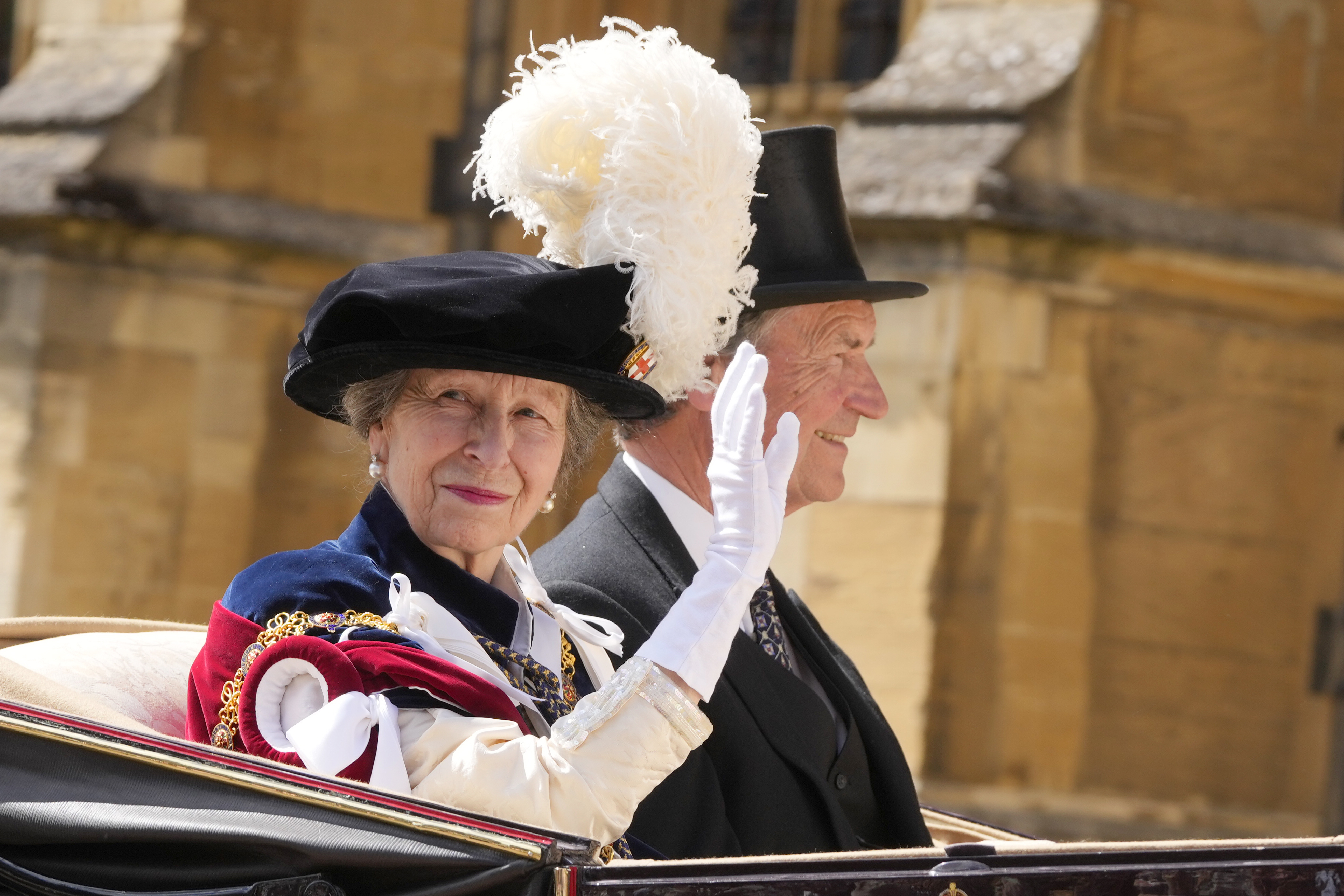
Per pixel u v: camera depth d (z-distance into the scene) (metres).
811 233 10.24
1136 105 24.28
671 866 5.55
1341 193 25.47
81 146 28.19
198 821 5.73
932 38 25.45
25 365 27.95
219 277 28.67
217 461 28.70
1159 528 24.44
